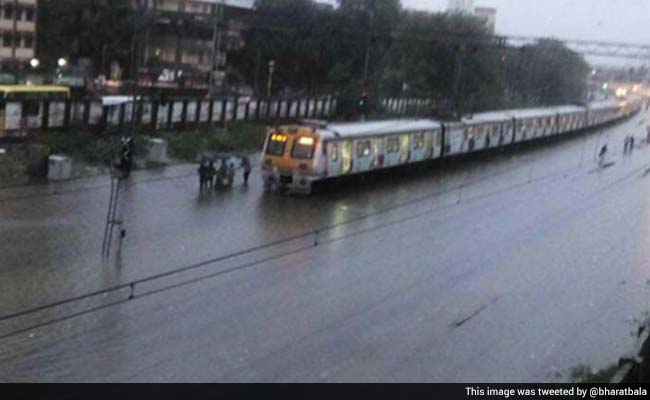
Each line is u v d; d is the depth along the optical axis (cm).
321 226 3553
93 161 4097
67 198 3447
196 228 3259
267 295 2533
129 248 2872
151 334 2119
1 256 2600
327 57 7819
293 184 4159
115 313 2241
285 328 2258
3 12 6906
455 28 8306
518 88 10456
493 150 7069
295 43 7744
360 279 2805
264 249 3069
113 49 7494
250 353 2059
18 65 7119
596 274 3195
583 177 6209
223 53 8106
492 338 2333
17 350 1931
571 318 2586
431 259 3188
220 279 2648
